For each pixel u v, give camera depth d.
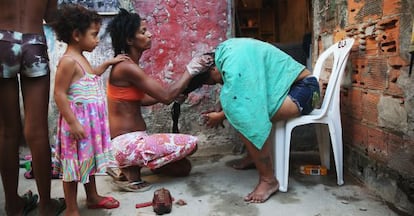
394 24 2.06
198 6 3.27
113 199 2.30
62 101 1.91
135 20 2.53
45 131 2.07
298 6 6.05
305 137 3.41
